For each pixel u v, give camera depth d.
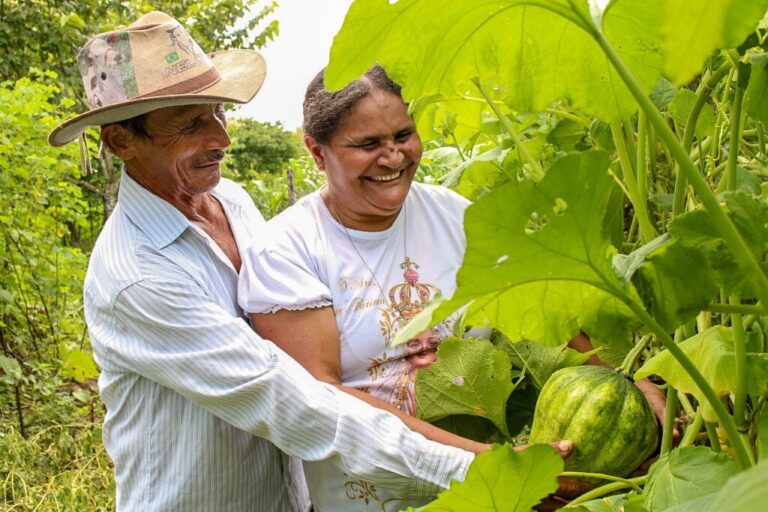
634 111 1.26
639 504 1.36
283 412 1.99
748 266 0.87
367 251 2.17
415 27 1.11
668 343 1.05
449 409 2.05
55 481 5.15
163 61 2.23
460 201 2.30
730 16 0.87
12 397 6.34
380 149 2.01
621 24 1.16
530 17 1.15
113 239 2.20
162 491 2.26
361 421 1.95
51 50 10.31
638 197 1.67
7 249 6.79
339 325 2.13
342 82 1.11
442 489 1.93
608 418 1.73
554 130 2.25
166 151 2.24
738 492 0.47
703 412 1.34
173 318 2.07
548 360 2.09
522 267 1.02
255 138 20.55
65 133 2.34
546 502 1.80
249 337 2.04
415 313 2.15
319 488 2.23
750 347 1.46
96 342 2.22
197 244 2.26
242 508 2.31
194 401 2.12
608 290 1.06
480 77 1.24
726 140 2.03
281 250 2.15
